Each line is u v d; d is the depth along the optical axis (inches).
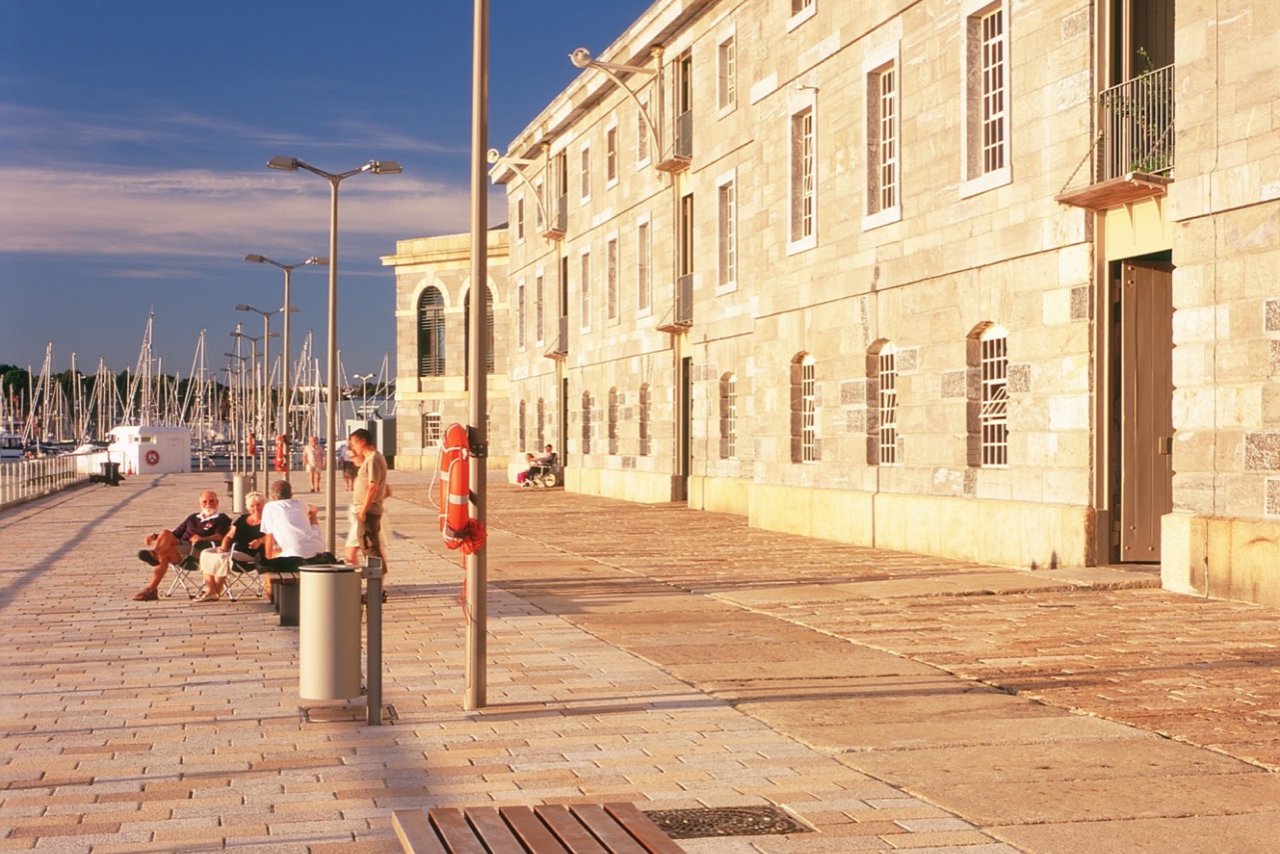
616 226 1688.0
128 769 321.1
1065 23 712.4
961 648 487.8
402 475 2694.4
